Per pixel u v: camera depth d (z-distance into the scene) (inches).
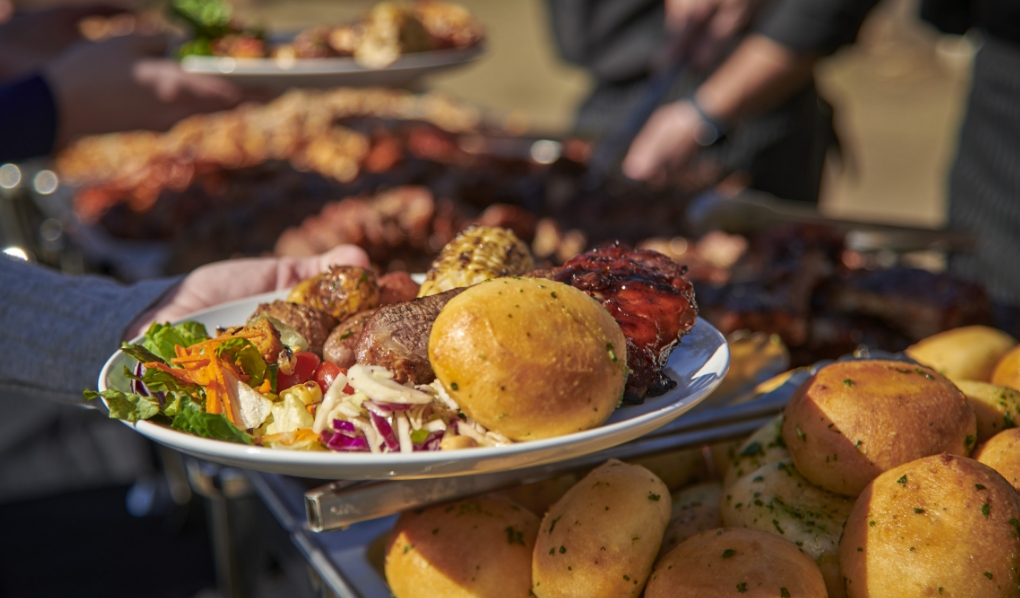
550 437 25.5
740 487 32.9
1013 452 30.5
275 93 94.0
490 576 31.0
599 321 26.4
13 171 106.7
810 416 31.0
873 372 31.7
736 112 105.2
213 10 98.5
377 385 26.4
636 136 110.0
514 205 93.0
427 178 98.1
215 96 88.5
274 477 41.3
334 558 36.3
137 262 87.5
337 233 82.3
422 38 98.4
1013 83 83.7
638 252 34.5
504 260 34.5
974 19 100.6
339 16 443.2
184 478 103.6
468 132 124.4
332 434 26.2
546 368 24.8
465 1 527.5
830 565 29.5
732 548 28.0
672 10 114.7
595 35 128.6
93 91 81.0
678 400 29.5
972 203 91.1
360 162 106.0
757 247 70.5
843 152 136.5
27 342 39.3
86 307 39.9
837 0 95.5
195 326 33.8
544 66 377.1
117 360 30.8
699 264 72.4
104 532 107.0
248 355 28.8
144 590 96.7
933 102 308.2
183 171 101.8
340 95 149.5
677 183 98.2
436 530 32.2
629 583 29.0
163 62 86.7
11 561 102.0
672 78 110.9
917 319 62.0
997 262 85.6
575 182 94.6
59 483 116.9
